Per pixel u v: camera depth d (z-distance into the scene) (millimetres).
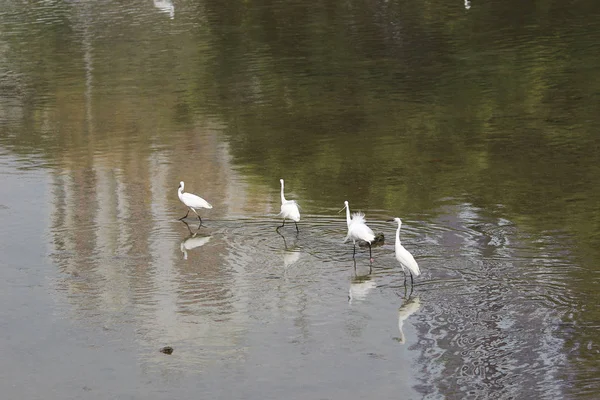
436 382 13141
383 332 14836
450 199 21672
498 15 47031
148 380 13352
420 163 24750
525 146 26000
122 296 16500
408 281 16875
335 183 23219
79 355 14227
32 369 13812
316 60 38656
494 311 15453
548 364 13539
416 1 52938
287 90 33719
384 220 20312
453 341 14414
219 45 42688
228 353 14180
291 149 26422
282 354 14141
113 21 50906
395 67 36875
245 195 22406
